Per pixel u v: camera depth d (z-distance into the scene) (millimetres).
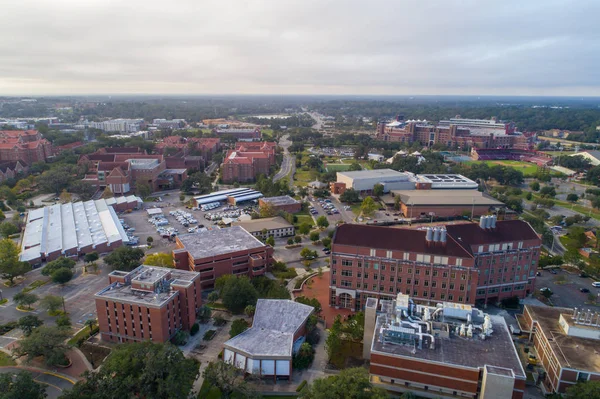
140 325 136500
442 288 154625
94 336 145125
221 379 112438
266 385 121938
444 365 106625
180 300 145250
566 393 109875
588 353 118250
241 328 140625
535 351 135125
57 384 121062
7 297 172000
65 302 168750
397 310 126000
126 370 111812
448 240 155750
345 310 166500
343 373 108750
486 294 166750
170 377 106750
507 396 100688
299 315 144250
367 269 160875
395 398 111250
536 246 168500
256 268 188250
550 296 175125
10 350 136250
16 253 196750
